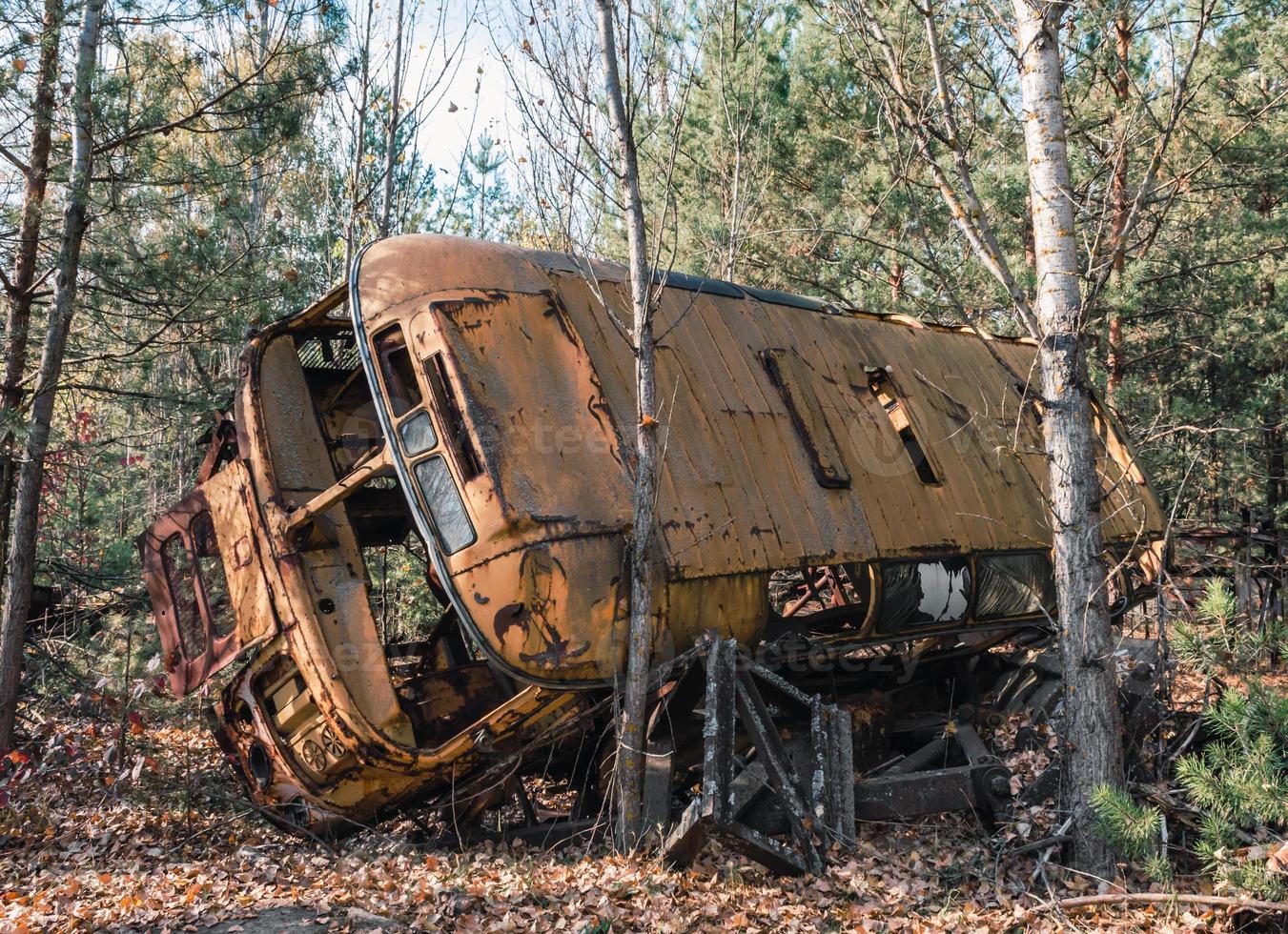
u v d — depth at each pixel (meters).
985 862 6.39
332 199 14.71
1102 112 13.38
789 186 16.83
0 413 8.54
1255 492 20.25
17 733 9.38
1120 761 6.07
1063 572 6.18
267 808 7.25
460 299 6.59
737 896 5.88
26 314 9.35
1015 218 15.38
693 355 7.42
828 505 7.49
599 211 7.14
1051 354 6.20
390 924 5.26
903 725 8.74
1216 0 5.71
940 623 8.23
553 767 8.10
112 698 9.44
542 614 6.05
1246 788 5.13
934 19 6.55
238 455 7.50
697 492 6.75
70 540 12.00
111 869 6.58
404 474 6.44
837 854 6.38
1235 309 18.17
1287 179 17.45
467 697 7.76
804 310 8.80
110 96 8.74
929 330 10.00
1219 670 7.01
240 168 10.54
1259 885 5.09
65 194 8.95
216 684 9.07
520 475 6.19
